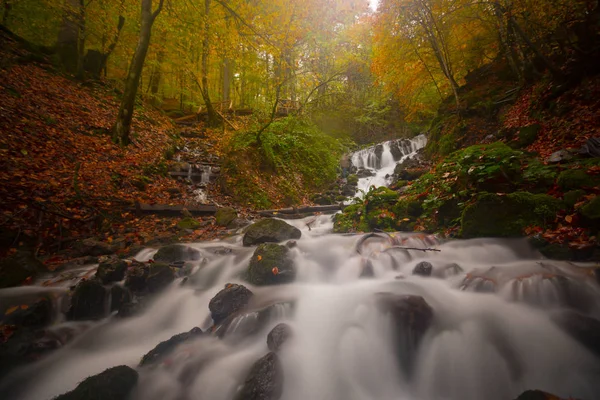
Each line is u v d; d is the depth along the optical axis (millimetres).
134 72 10273
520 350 2381
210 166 11789
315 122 20938
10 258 4125
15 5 12523
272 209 10242
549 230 3887
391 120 26719
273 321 2984
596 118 6285
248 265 4281
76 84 12828
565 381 2191
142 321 3426
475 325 2600
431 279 3520
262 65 12211
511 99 10664
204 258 4789
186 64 16156
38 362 2699
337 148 18000
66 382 2553
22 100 9039
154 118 15055
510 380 2248
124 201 7457
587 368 2199
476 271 3416
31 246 5137
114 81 16188
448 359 2406
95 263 4809
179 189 9344
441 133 13453
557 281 2785
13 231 5078
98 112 11602
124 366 2363
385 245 4703
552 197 4172
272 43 10570
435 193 5887
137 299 3715
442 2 12023
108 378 2188
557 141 6555
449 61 13938
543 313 2623
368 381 2445
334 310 3096
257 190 10930
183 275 4312
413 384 2420
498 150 5102
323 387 2340
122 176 8414
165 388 2309
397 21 13102
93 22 13664
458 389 2299
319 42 15117
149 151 10945
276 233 5652
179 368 2469
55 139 8305
